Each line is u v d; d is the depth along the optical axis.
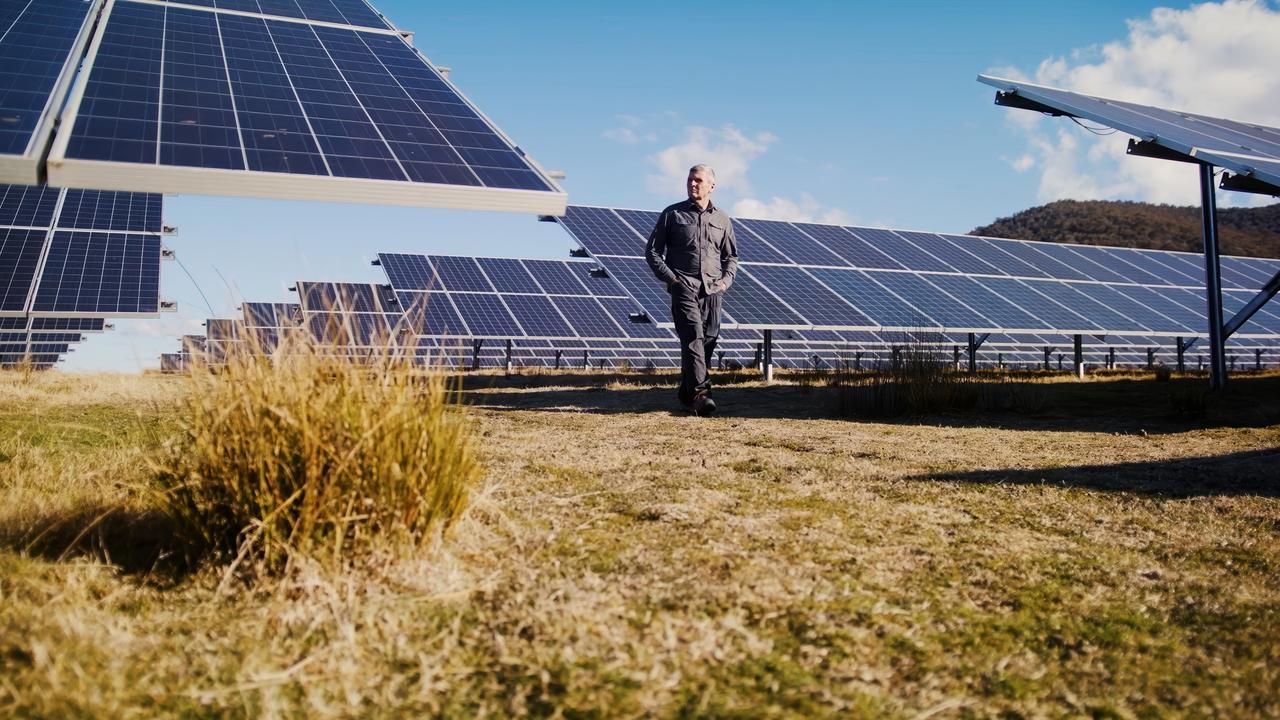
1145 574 2.48
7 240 16.12
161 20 9.91
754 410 7.56
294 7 11.78
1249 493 3.62
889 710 1.56
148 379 8.16
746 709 1.54
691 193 7.07
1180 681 1.73
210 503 2.33
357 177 6.32
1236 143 9.70
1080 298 16.41
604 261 15.66
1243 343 22.09
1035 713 1.57
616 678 1.65
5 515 2.70
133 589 2.14
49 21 9.15
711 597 2.12
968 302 14.90
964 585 2.32
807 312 12.89
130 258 16.20
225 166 6.02
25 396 6.95
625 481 3.56
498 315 19.42
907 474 3.96
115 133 6.27
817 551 2.57
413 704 1.53
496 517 2.84
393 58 10.39
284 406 2.38
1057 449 4.95
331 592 2.01
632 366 21.83
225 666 1.68
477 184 6.61
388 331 2.70
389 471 2.32
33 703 1.45
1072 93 10.89
